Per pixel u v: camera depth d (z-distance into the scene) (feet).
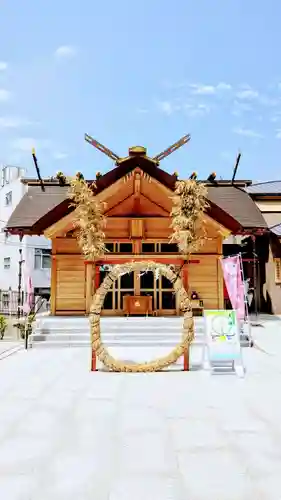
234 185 67.36
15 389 24.66
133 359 33.63
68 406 21.06
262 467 13.91
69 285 53.01
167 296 53.47
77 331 43.32
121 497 11.94
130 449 15.47
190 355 35.47
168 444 15.97
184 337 29.58
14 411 20.30
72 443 16.07
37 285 103.65
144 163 48.88
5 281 106.73
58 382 26.35
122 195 52.80
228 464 14.16
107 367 29.76
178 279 30.35
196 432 17.29
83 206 34.86
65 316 51.24
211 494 12.08
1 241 107.86
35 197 61.41
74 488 12.49
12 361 33.78
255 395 23.08
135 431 17.39
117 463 14.24
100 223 35.40
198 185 33.42
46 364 32.37
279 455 14.93
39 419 19.01
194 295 52.70
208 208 50.65
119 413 19.86
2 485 12.72
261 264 75.82
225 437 16.74
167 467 13.91
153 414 19.69
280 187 87.66
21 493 12.21
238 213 59.88
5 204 110.63
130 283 53.72
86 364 32.24
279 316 67.56
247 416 19.40
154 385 25.31
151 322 44.60
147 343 40.63
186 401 21.89
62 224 50.03
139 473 13.47
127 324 44.45
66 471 13.64
